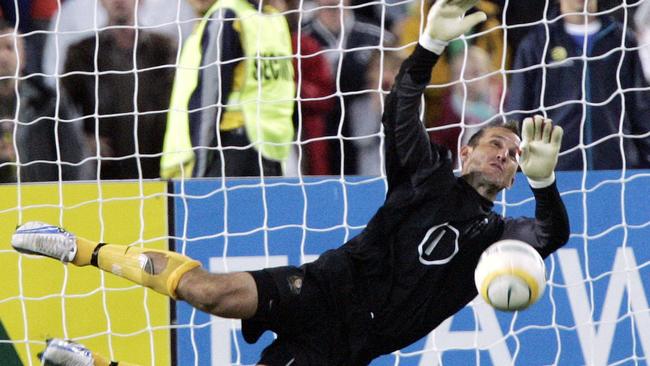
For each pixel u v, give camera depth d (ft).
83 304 88.28
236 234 88.17
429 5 94.27
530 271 63.72
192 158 92.94
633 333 89.61
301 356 71.10
